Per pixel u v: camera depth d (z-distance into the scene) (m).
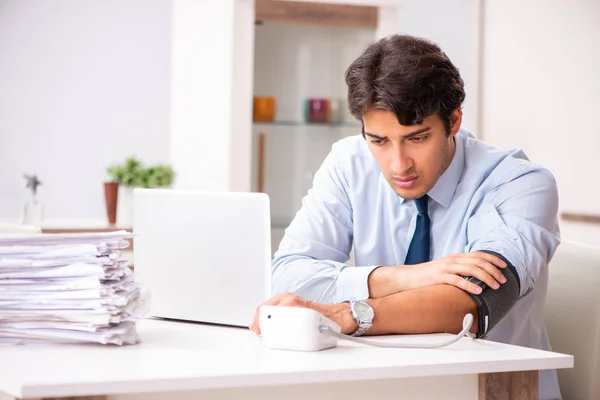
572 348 1.88
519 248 1.55
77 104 4.85
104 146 4.89
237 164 3.64
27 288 1.28
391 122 1.50
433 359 1.19
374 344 1.28
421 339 1.36
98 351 1.23
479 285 1.43
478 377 1.23
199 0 3.70
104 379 1.01
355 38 3.93
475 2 3.76
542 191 1.69
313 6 3.81
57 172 4.86
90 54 4.85
